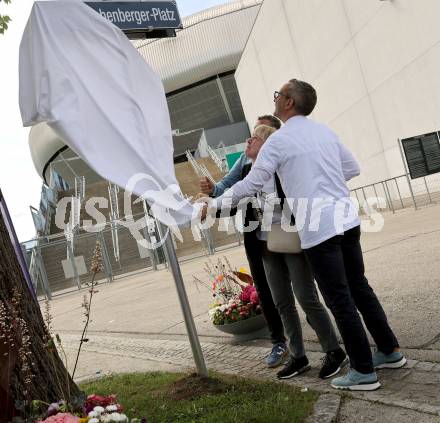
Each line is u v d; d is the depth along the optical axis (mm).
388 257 7605
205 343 5395
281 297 3797
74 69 3236
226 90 59000
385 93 19344
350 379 3199
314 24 23984
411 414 2699
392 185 20188
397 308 4848
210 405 3367
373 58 19562
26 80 3348
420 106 17312
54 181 30812
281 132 3318
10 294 3086
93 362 5879
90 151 3162
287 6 26719
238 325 5039
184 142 60844
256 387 3555
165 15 4059
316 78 25500
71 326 9562
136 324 7820
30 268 19156
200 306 7711
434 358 3455
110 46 3367
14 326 2756
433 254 6879
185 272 14367
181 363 4828
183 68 56906
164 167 3359
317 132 3375
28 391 2936
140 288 13594
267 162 3262
